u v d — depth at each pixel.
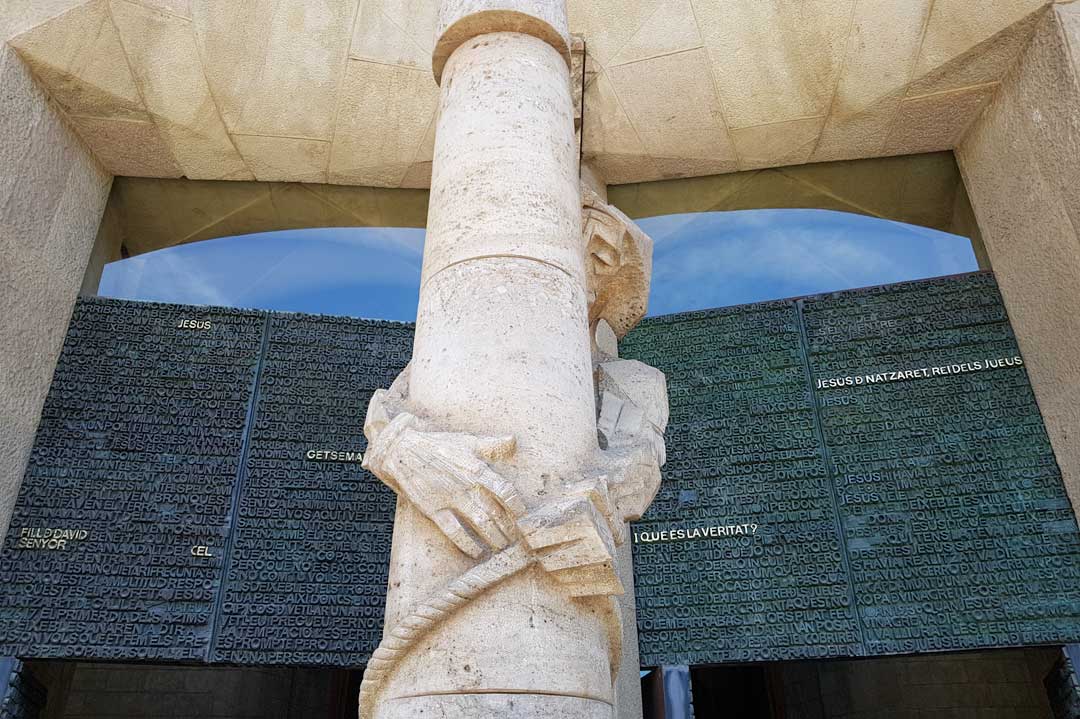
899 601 6.00
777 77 7.71
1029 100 6.82
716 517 6.55
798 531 6.38
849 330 7.15
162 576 6.10
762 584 6.24
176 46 7.31
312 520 6.46
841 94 7.59
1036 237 6.68
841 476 6.53
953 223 7.92
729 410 6.98
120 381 6.84
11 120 6.59
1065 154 6.36
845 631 5.98
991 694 8.20
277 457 6.68
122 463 6.49
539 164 3.72
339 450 6.78
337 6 7.82
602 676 2.73
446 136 3.91
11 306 6.33
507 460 2.95
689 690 5.99
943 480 6.36
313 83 7.79
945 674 8.45
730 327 7.39
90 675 9.46
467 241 3.48
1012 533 6.08
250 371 7.04
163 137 7.70
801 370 7.05
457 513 2.84
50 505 6.24
